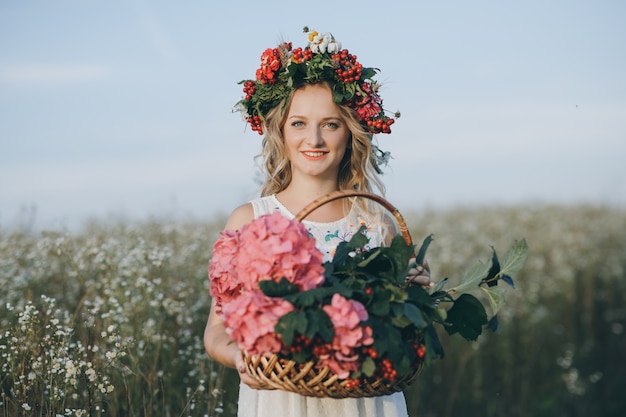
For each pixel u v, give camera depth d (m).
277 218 2.18
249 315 2.04
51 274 4.73
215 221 7.12
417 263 2.37
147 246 4.71
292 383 2.13
